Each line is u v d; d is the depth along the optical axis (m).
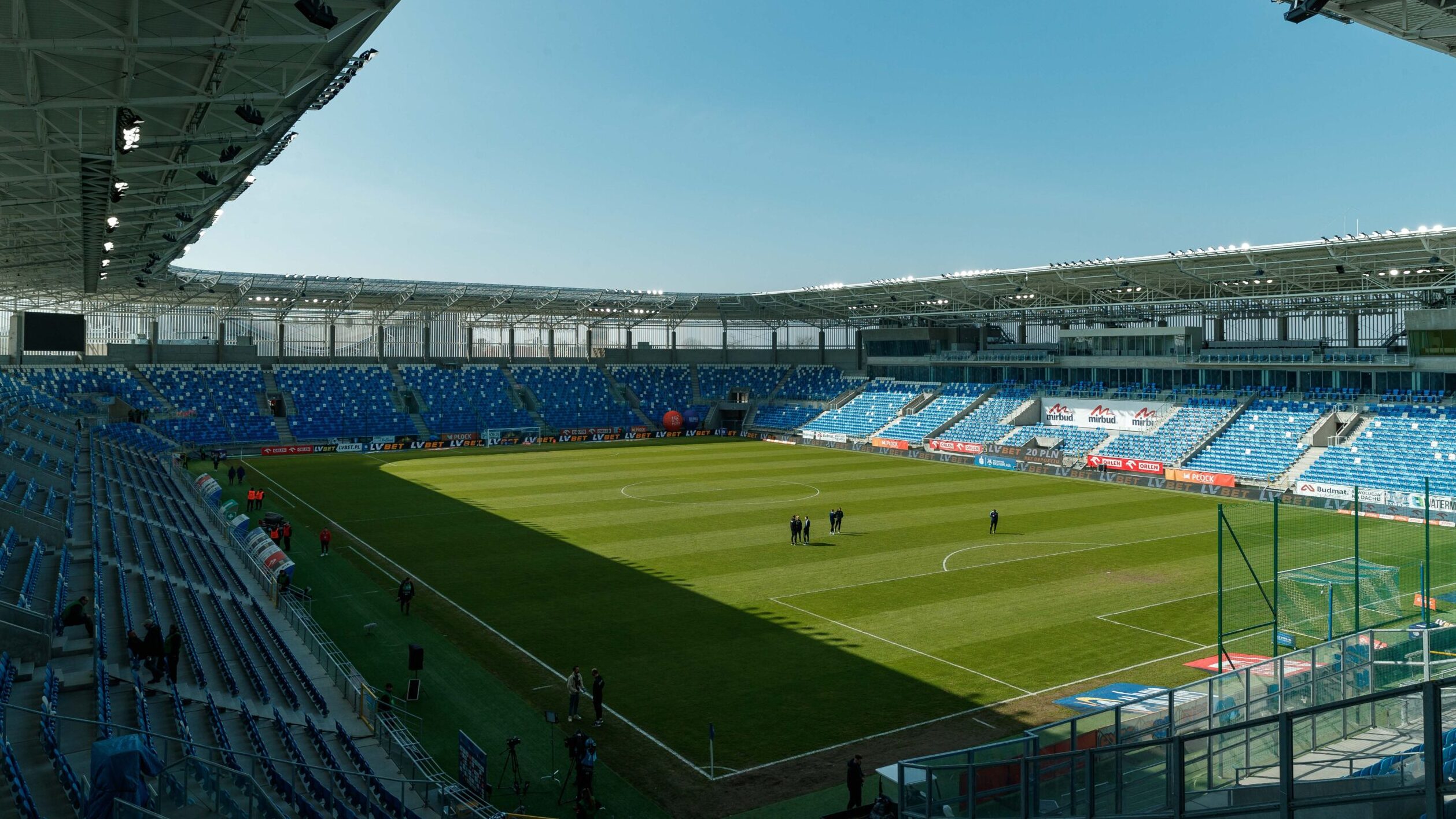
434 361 103.12
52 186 33.34
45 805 14.16
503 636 30.33
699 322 113.00
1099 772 14.27
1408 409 62.47
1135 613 32.22
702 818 19.05
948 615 32.16
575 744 19.64
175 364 89.69
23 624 20.17
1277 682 17.80
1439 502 49.78
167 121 27.06
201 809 14.67
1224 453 66.44
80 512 37.00
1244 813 9.15
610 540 44.69
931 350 99.81
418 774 19.59
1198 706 17.45
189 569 32.78
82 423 65.94
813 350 115.31
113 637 23.31
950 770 15.16
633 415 104.56
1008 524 48.78
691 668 27.33
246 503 55.12
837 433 95.00
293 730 21.03
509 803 19.55
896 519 50.44
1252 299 68.31
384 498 57.44
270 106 26.38
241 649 25.00
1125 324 86.69
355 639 29.95
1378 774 11.80
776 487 62.72
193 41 18.73
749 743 22.47
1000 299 83.62
